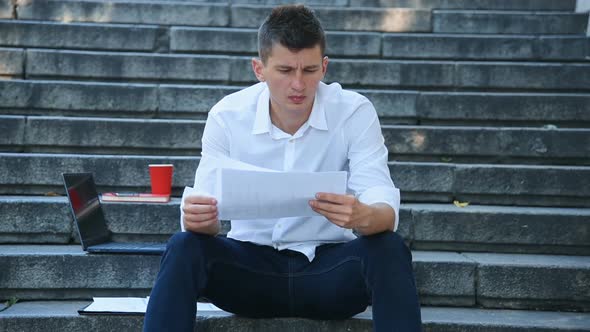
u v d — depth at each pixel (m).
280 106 5.52
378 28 11.59
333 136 5.76
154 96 9.59
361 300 5.46
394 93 9.66
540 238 7.39
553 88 10.18
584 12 11.51
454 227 7.43
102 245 6.91
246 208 5.09
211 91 9.63
